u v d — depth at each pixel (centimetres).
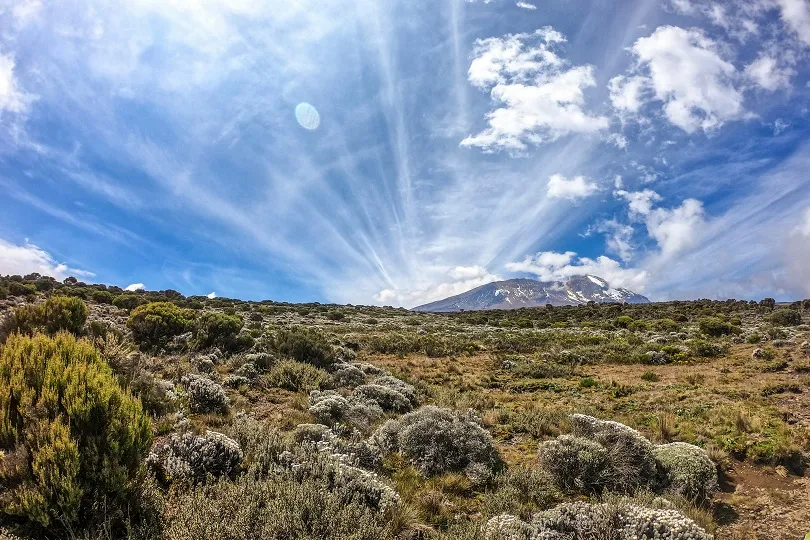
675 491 701
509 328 4481
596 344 2802
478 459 802
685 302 6481
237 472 569
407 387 1393
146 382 798
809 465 859
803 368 1641
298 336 1686
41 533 393
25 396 457
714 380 1594
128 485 441
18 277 3859
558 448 766
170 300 4166
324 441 718
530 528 516
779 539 609
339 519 430
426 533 526
